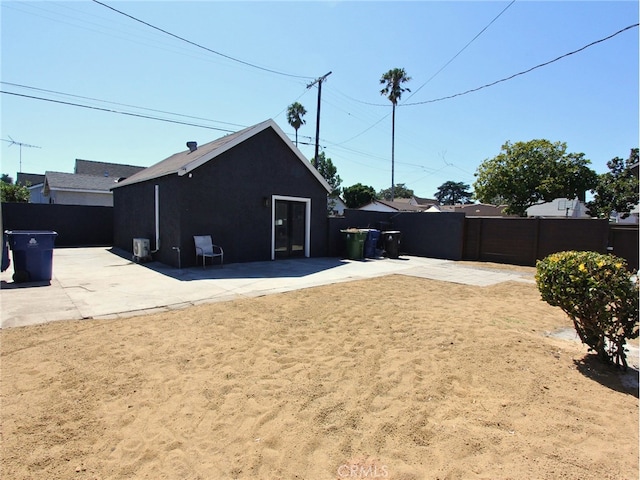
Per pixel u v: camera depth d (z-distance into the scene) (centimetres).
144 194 1202
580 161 2425
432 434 254
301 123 3222
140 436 250
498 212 4050
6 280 769
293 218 1277
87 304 586
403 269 1088
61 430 253
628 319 345
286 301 630
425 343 429
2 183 2297
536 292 761
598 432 254
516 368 360
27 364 358
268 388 319
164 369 354
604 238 1079
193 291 698
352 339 444
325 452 235
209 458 228
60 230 1557
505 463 222
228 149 1059
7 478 206
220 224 1055
